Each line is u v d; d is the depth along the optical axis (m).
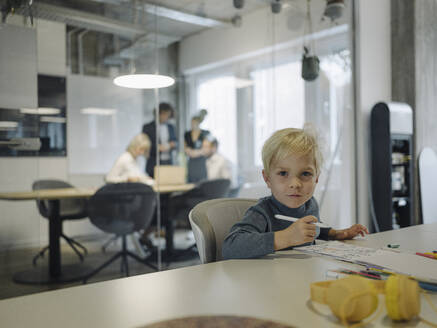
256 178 2.83
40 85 2.22
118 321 0.50
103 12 2.42
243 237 0.85
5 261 2.03
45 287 2.16
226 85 2.76
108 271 2.41
